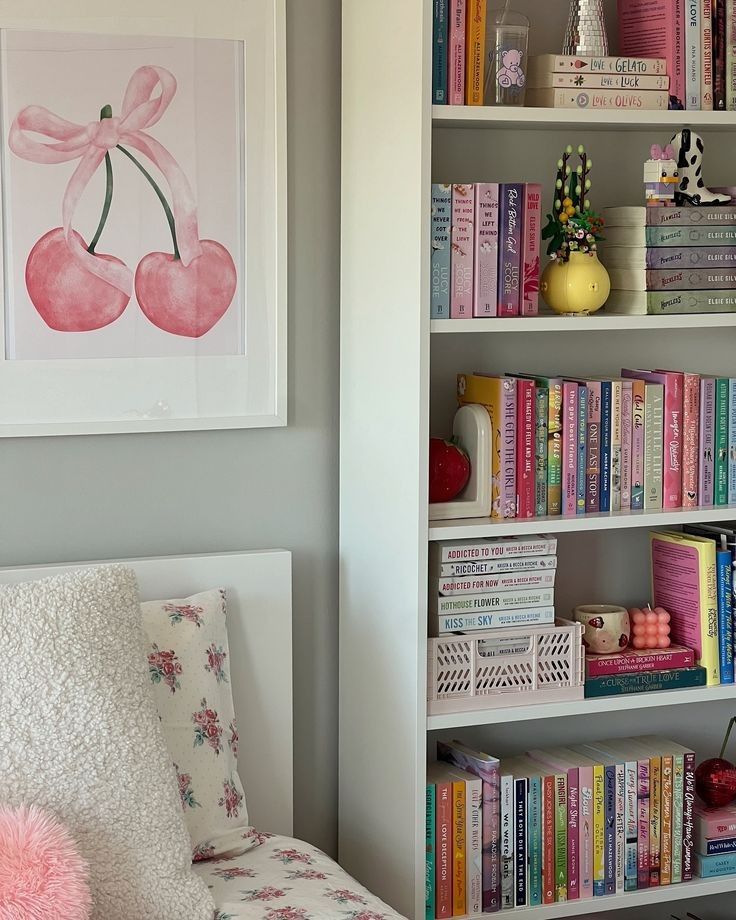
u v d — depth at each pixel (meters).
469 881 2.16
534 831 2.21
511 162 2.33
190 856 1.73
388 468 2.11
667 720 2.58
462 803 2.14
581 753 2.34
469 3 2.01
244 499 2.27
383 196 2.08
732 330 2.55
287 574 2.22
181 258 2.15
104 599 1.79
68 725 1.67
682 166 2.22
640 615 2.31
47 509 2.14
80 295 2.10
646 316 2.14
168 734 1.95
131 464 2.18
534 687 2.15
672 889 2.30
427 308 1.98
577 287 2.12
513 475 2.15
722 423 2.30
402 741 2.10
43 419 2.09
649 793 2.29
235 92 2.15
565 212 2.14
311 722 2.36
